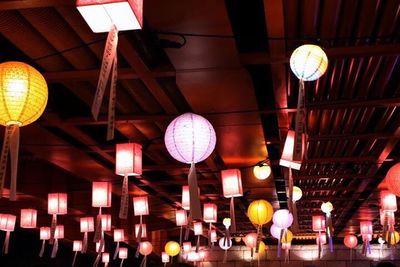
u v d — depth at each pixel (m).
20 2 4.54
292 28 5.46
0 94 4.15
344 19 5.26
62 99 7.41
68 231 16.72
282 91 6.65
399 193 8.63
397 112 8.14
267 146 9.80
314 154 10.45
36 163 11.06
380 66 6.36
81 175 10.77
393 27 5.40
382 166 11.80
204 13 4.79
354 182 13.09
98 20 3.18
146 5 4.69
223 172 9.43
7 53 5.96
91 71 6.01
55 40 5.46
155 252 21.88
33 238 16.56
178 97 7.31
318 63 5.01
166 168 10.62
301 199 15.19
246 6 5.72
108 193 9.96
